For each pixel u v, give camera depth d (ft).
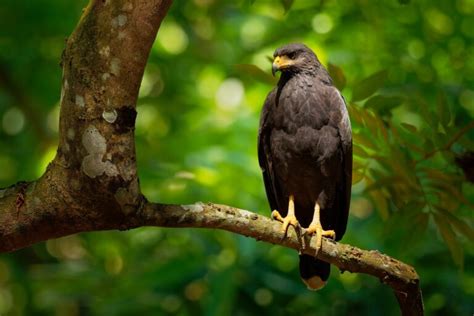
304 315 38.22
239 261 37.42
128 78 19.04
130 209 19.65
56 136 50.47
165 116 51.26
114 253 45.96
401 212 27.63
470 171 26.99
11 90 50.34
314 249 23.07
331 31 45.55
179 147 43.06
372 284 38.06
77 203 19.36
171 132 48.80
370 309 37.32
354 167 28.99
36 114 50.34
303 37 46.44
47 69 51.13
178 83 52.08
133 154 19.38
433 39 43.42
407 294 23.13
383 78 26.73
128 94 19.12
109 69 18.93
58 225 19.66
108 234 44.78
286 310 38.19
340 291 37.52
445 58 43.34
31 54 49.57
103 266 44.04
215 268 37.70
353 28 45.57
